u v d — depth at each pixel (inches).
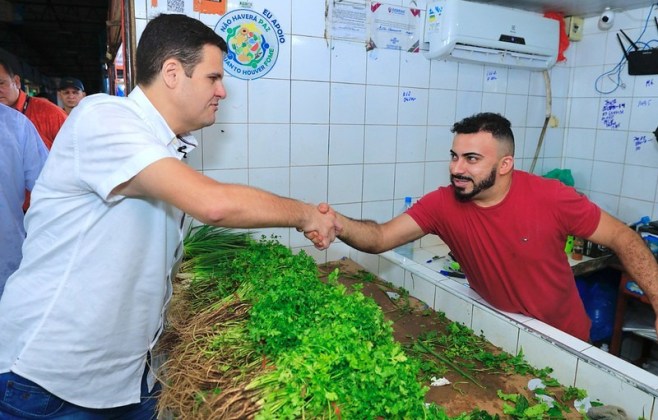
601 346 108.3
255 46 83.5
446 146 108.0
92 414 47.7
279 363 40.6
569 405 52.2
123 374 47.6
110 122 38.3
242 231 88.8
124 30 83.9
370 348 40.4
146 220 43.5
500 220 66.2
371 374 36.6
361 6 91.7
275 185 90.7
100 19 298.5
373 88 96.2
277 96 87.4
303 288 50.9
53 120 106.3
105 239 41.9
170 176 36.7
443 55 98.3
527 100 116.3
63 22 308.2
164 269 47.0
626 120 110.7
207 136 83.2
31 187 74.4
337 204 97.7
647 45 104.9
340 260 100.0
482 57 102.7
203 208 37.0
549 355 58.4
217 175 85.4
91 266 42.2
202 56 42.3
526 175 68.6
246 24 82.3
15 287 44.1
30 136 73.1
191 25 42.6
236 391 39.0
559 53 115.5
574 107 122.0
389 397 35.6
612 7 107.2
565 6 106.9
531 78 115.3
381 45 95.1
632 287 99.0
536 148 121.4
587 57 117.3
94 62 530.3
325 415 35.4
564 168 126.3
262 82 85.5
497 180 64.5
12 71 100.4
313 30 88.1
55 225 42.3
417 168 105.4
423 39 99.6
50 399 44.0
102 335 44.0
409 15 96.9
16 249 71.7
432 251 108.2
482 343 65.7
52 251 42.5
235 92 83.7
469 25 96.0
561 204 64.9
